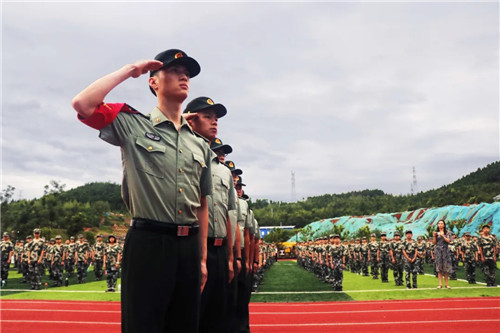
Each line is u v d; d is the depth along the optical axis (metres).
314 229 82.38
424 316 7.98
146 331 2.20
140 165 2.36
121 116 2.37
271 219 116.44
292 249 56.28
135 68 2.39
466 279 15.32
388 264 15.52
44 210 71.25
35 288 13.59
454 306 9.05
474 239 14.31
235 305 4.54
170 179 2.43
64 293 12.51
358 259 20.66
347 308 9.12
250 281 5.80
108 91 2.21
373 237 17.78
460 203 80.75
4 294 12.35
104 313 8.89
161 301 2.27
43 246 14.05
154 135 2.46
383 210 107.25
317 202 141.12
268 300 10.52
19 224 65.69
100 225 91.50
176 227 2.39
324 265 15.68
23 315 8.66
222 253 3.92
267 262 24.03
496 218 47.47
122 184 2.46
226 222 4.11
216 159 4.28
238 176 6.28
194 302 2.45
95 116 2.20
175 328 2.41
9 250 15.46
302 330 6.88
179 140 2.56
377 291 12.16
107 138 2.30
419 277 16.78
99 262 17.06
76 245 17.55
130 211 2.42
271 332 6.73
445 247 12.20
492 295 10.55
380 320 7.70
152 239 2.30
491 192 80.69
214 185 4.05
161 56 2.63
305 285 14.73
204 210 2.89
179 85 2.59
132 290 2.25
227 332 4.25
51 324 7.72
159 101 2.64
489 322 7.30
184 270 2.40
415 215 70.31
